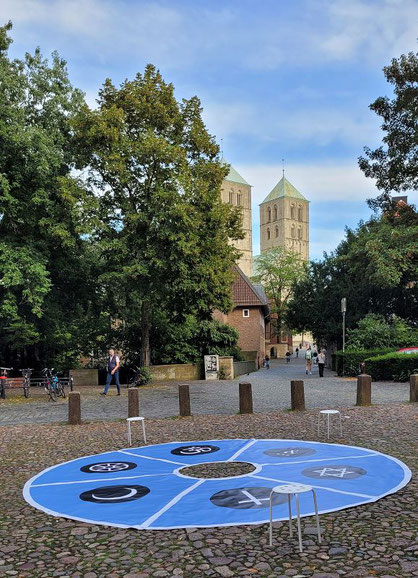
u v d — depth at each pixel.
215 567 4.60
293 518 5.74
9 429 13.04
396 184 31.36
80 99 26.28
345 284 41.16
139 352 32.59
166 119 26.02
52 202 23.34
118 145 24.05
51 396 19.72
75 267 27.36
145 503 6.49
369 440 10.07
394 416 12.86
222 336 33.41
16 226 23.31
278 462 8.45
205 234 25.22
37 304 22.16
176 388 24.23
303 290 45.22
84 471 8.33
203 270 24.19
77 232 23.19
